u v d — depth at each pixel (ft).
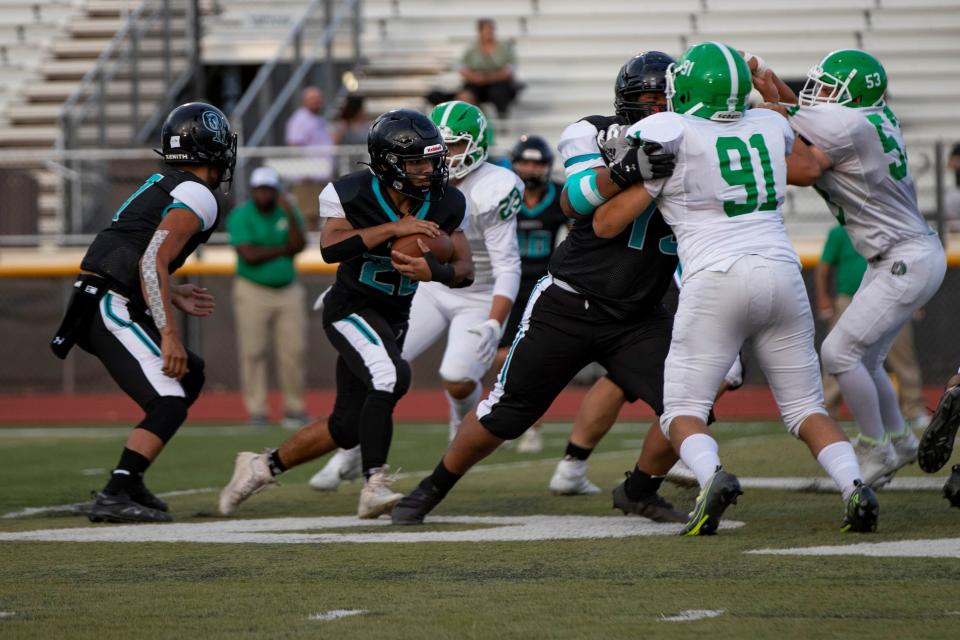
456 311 74.84
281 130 165.17
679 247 49.26
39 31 207.31
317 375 152.25
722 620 34.35
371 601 37.78
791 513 55.98
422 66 191.52
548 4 198.39
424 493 55.62
